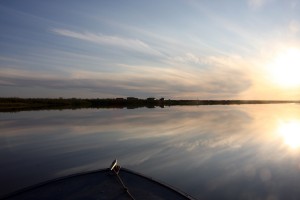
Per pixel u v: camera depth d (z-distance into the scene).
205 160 13.27
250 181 10.43
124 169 8.55
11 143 17.31
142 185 7.55
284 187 9.84
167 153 14.62
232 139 18.88
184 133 21.28
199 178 10.66
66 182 7.67
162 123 27.92
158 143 17.30
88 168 12.00
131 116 36.91
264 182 10.32
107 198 6.81
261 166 12.40
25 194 6.99
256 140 18.64
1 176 10.87
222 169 11.85
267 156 14.21
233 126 26.11
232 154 14.51
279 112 53.47
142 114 41.31
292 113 50.59
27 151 15.15
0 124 26.77
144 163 12.72
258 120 33.41
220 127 25.17
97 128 23.84
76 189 7.27
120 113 43.38
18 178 10.64
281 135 20.91
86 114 40.47
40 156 14.04
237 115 42.06
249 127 25.55
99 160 13.27
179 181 10.31
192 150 15.34
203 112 48.84
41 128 23.80
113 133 21.16
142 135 20.30
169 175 10.99
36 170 11.70
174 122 29.09
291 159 13.69
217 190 9.47
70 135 20.25
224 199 8.76
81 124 26.75
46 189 7.25
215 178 10.68
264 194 9.20
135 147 16.12
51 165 12.43
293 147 16.50
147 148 15.84
